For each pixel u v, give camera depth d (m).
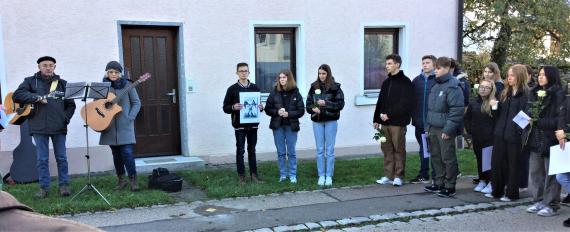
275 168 7.29
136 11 7.02
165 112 7.48
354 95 8.51
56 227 0.92
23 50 6.49
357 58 8.47
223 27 7.53
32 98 5.30
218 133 7.65
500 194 5.79
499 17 11.85
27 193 5.64
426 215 5.14
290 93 6.37
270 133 8.04
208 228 4.61
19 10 6.44
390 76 6.37
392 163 6.48
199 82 7.46
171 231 4.52
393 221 4.94
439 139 5.91
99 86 5.24
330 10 8.20
